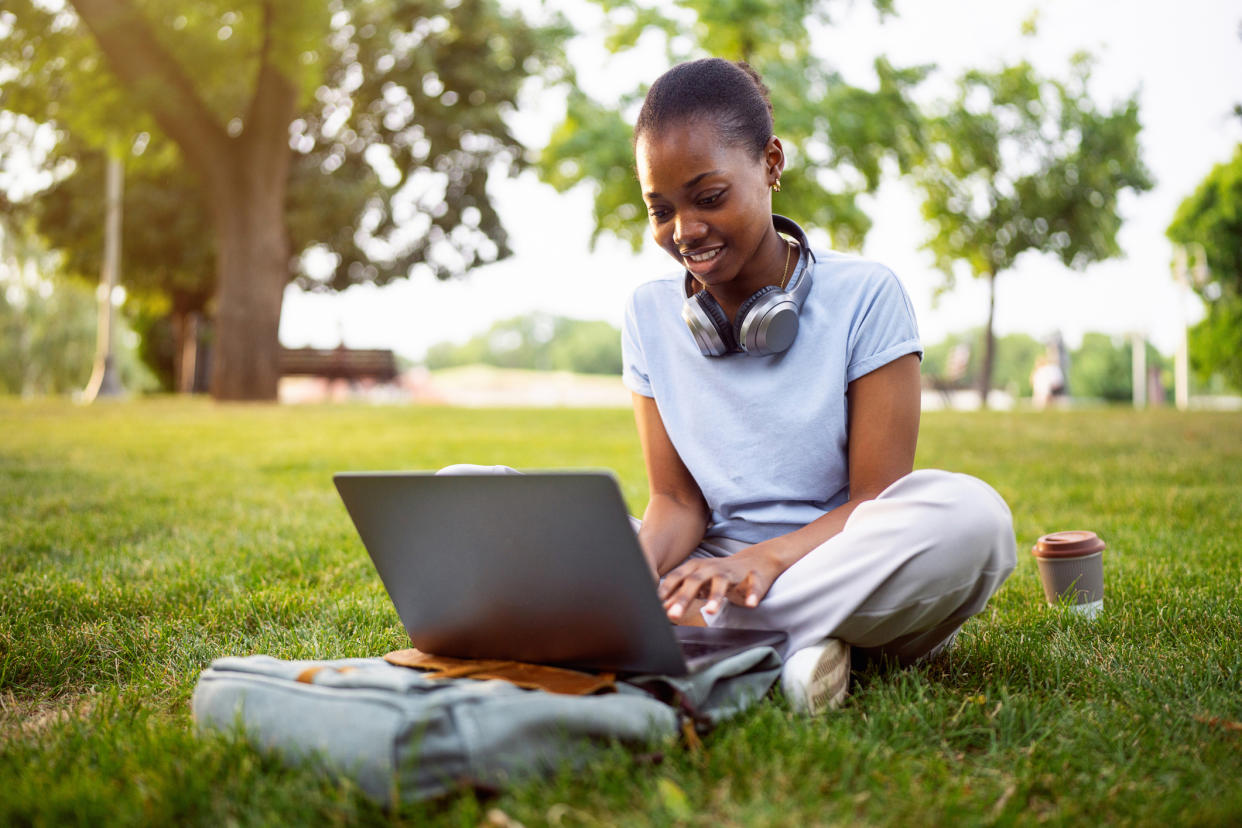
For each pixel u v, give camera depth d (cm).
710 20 1720
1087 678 190
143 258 2192
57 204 2136
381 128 2034
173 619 254
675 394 202
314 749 139
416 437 937
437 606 170
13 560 326
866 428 185
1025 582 292
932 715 167
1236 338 3331
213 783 141
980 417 1245
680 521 200
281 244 1614
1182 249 3116
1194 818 126
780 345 184
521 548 153
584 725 140
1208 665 193
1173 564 313
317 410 1380
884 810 130
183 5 1435
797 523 191
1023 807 135
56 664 215
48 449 754
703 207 173
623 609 150
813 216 1739
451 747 132
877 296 186
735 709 159
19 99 1565
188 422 1083
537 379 3875
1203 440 827
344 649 226
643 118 176
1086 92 2177
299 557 340
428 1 1925
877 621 170
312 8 1431
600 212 1756
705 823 126
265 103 1534
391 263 2167
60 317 2917
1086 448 774
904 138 1773
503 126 2038
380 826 129
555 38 1986
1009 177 2192
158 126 1573
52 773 148
